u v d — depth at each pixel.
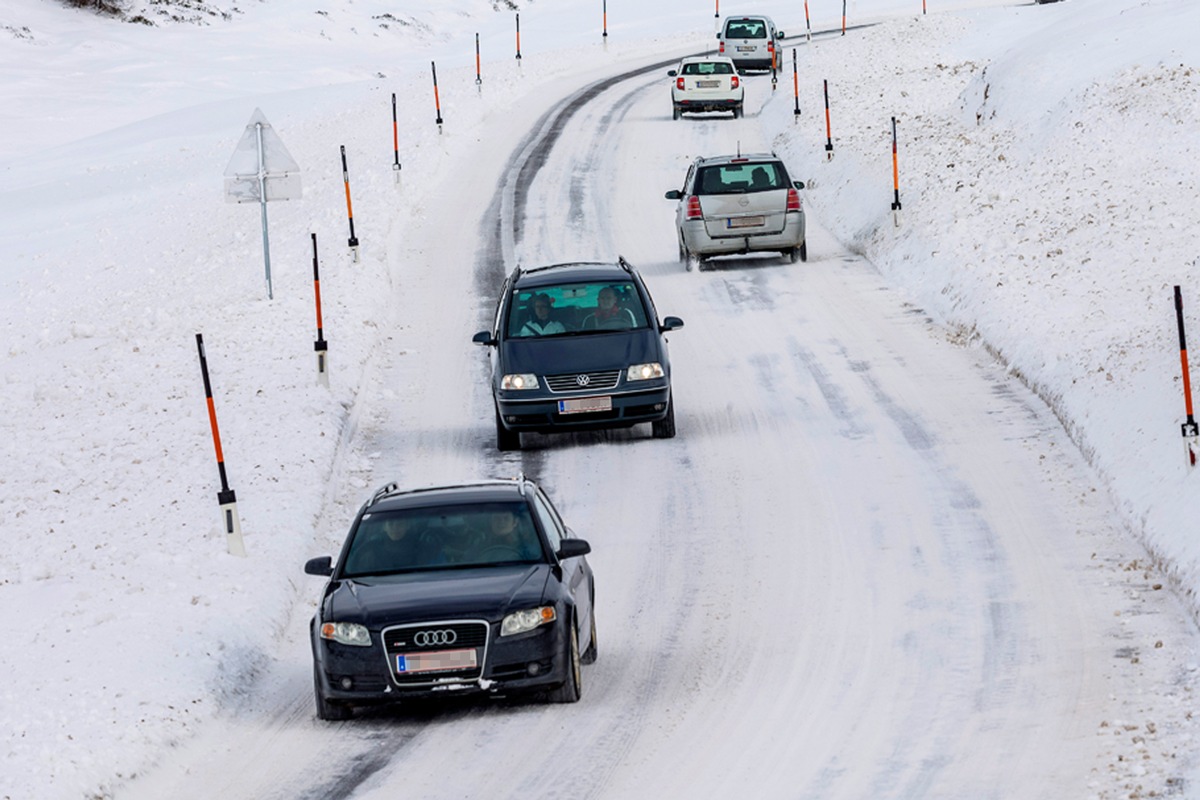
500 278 99.56
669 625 42.94
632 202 122.19
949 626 40.59
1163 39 111.50
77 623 43.38
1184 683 34.41
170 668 39.25
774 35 187.00
